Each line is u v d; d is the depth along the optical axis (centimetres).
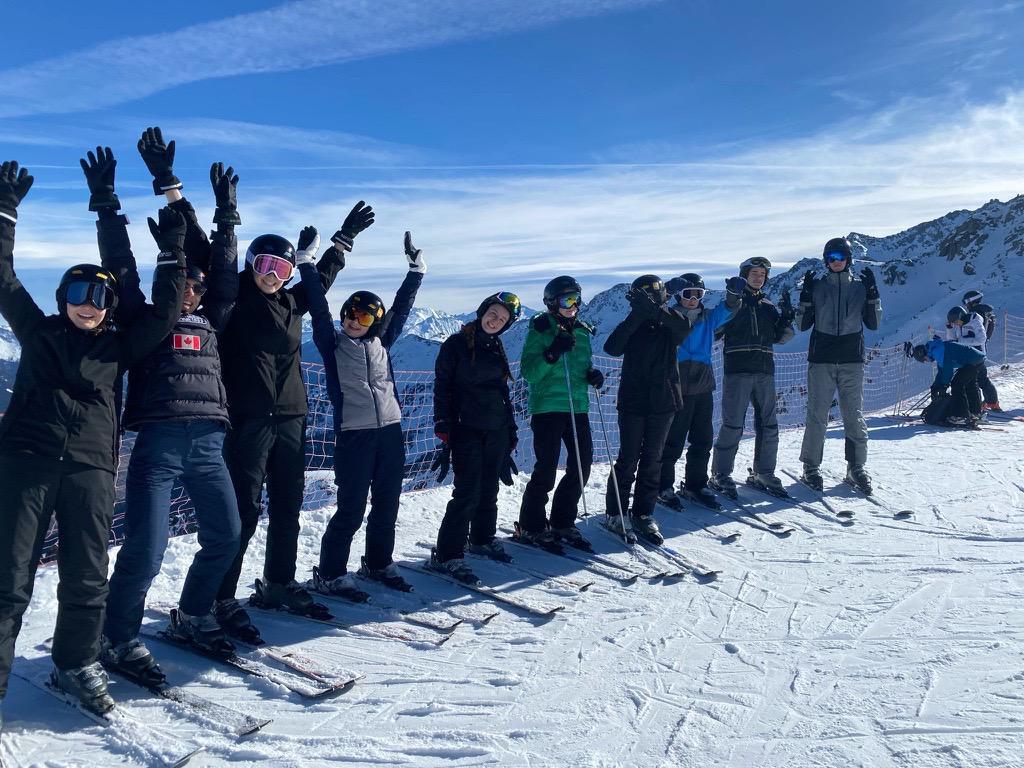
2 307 281
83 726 293
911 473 784
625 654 374
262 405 370
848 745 282
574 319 541
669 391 560
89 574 296
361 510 440
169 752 273
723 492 689
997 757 268
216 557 347
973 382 1077
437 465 486
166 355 326
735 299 659
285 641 381
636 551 541
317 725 301
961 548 537
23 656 351
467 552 529
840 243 697
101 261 320
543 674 351
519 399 600
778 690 331
